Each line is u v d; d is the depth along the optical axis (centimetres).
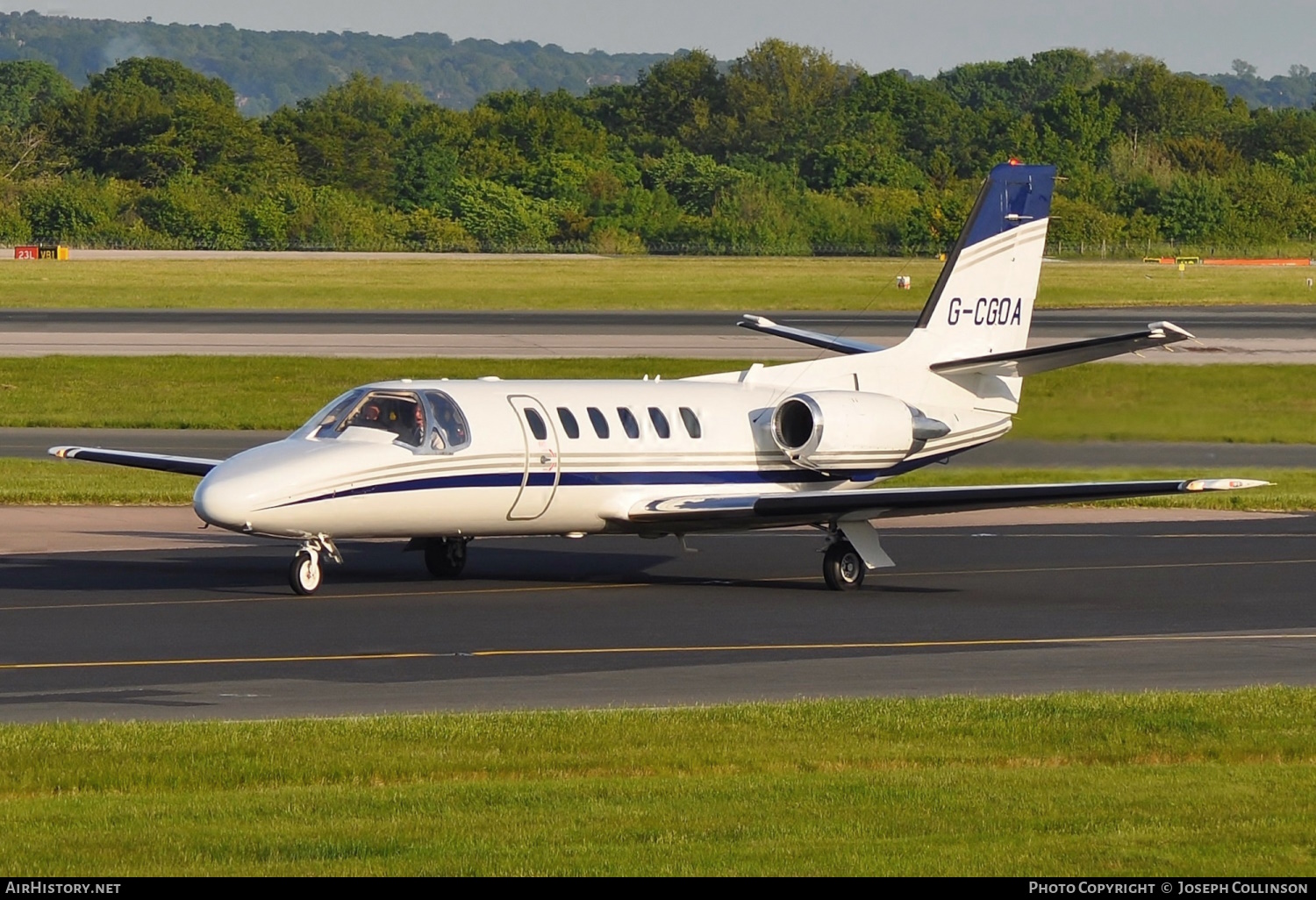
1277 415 18175
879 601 8656
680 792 4394
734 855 3784
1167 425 17475
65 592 8500
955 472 14712
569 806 4228
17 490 12400
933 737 5172
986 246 10556
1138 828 4031
